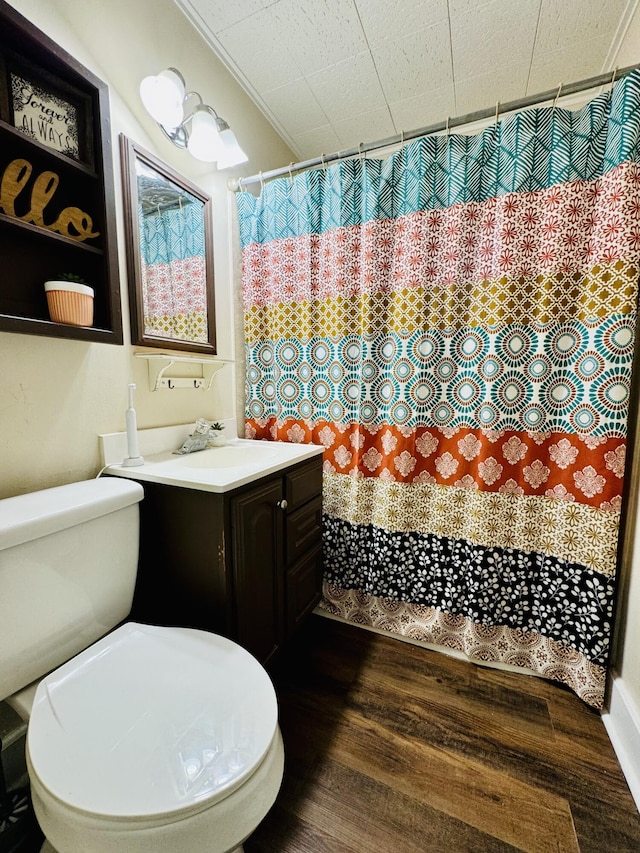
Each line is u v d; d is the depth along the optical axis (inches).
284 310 63.4
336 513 63.6
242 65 60.1
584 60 58.4
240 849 32.2
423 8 50.1
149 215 48.8
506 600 52.9
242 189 63.7
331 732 43.6
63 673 28.8
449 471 54.8
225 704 26.6
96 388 43.9
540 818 34.8
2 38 30.5
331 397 61.7
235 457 56.4
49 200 34.8
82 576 33.6
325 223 59.2
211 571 39.6
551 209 45.4
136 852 19.5
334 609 65.4
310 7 50.3
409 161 52.0
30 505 32.2
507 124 46.7
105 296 39.6
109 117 38.4
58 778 21.4
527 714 46.4
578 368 46.1
